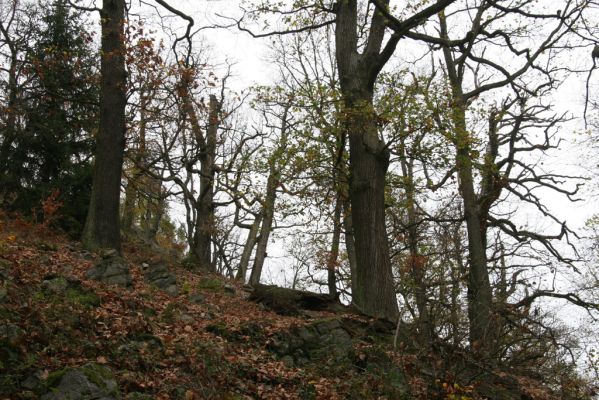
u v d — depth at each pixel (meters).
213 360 8.72
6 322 7.57
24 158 20.92
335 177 18.84
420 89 15.60
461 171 17.48
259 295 14.22
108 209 16.70
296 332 10.89
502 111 19.67
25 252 12.49
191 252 22.98
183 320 10.70
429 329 10.53
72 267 12.62
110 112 17.28
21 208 19.73
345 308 14.35
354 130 15.84
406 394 9.52
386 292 15.18
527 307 13.87
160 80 19.00
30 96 22.33
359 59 16.91
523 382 12.23
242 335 10.46
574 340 15.48
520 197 20.16
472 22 20.47
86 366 7.22
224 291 15.48
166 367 8.38
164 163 24.73
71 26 23.12
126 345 8.44
